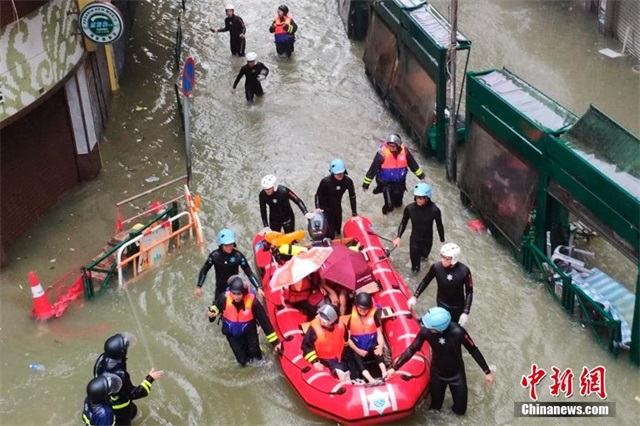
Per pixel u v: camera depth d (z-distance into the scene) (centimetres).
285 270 970
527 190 1120
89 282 1103
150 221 1212
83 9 1298
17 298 1123
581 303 1026
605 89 1711
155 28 2073
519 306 1084
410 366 897
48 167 1311
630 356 982
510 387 955
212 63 1886
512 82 1234
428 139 1445
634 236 919
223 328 966
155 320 1080
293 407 935
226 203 1340
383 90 1667
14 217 1233
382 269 1066
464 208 1312
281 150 1509
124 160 1478
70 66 1287
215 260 1021
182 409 938
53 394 966
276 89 1758
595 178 969
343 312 973
